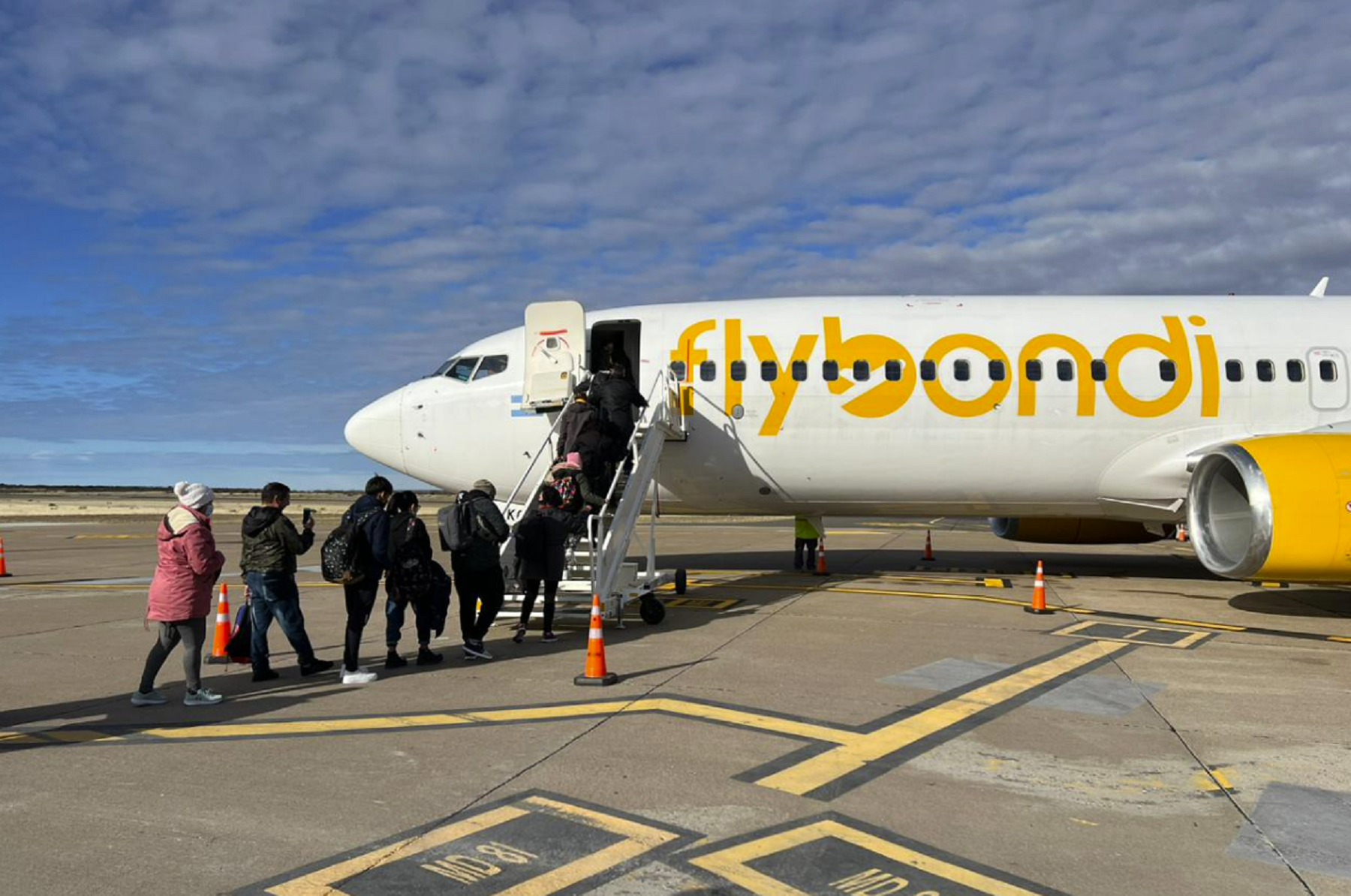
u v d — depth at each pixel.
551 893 4.02
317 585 16.69
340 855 4.44
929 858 4.43
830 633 10.55
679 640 10.16
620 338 15.09
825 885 4.11
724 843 4.58
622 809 5.05
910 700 7.49
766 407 14.27
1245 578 11.86
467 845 4.56
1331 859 4.46
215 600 14.55
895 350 14.31
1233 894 4.07
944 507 15.26
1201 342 14.26
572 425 11.19
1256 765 5.91
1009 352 14.23
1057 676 8.39
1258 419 14.02
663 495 15.08
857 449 14.30
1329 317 14.68
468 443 15.04
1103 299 15.14
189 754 6.16
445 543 8.98
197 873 4.25
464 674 8.65
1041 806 5.15
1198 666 8.88
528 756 6.04
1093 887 4.13
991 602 13.12
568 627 11.19
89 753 6.21
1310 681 8.25
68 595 15.37
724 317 14.90
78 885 4.14
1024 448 14.22
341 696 7.82
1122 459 14.25
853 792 5.34
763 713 7.09
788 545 25.11
